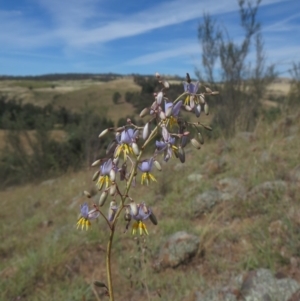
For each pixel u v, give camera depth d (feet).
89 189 28.14
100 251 16.39
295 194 15.87
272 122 28.86
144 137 5.54
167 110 5.44
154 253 14.61
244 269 12.55
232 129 31.35
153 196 21.03
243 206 16.60
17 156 51.16
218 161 22.30
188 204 18.25
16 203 33.01
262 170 19.06
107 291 5.77
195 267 13.70
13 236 22.06
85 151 46.91
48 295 13.96
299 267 11.76
